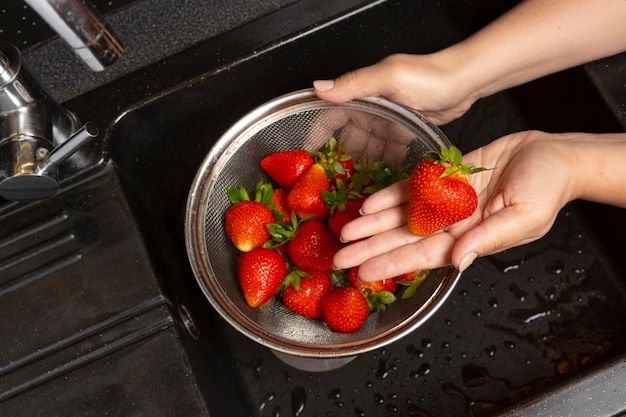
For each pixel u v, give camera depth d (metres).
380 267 0.65
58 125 0.67
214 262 0.67
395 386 0.73
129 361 0.64
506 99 0.83
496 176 0.68
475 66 0.72
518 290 0.76
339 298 0.66
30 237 0.69
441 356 0.74
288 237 0.70
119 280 0.67
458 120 0.83
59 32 0.57
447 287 0.64
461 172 0.61
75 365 0.64
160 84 0.73
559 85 0.75
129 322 0.65
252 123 0.69
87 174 0.70
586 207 0.77
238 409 0.70
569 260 0.76
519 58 0.72
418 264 0.65
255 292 0.66
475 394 0.72
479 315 0.75
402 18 0.77
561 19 0.71
